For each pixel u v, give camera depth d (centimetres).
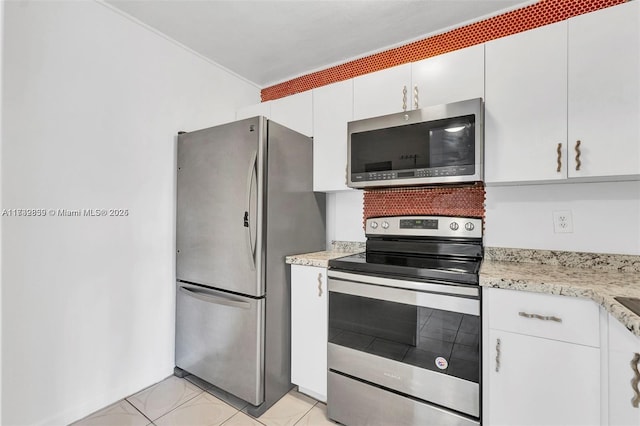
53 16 160
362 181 186
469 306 135
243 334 181
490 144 158
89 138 174
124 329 189
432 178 164
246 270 180
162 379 210
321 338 181
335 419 170
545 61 146
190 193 208
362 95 200
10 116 146
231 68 258
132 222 194
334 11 187
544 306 122
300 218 212
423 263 167
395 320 153
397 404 152
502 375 129
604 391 108
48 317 158
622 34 131
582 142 138
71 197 167
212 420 171
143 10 185
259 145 177
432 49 211
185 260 211
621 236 156
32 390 153
